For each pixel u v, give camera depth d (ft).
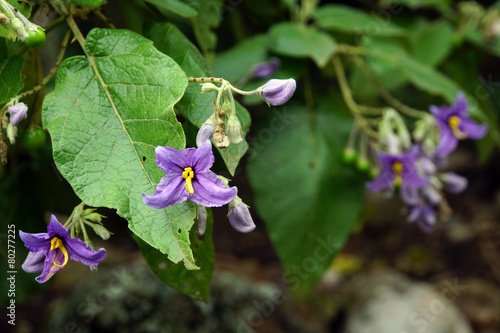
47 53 2.00
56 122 0.83
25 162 1.28
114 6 1.59
